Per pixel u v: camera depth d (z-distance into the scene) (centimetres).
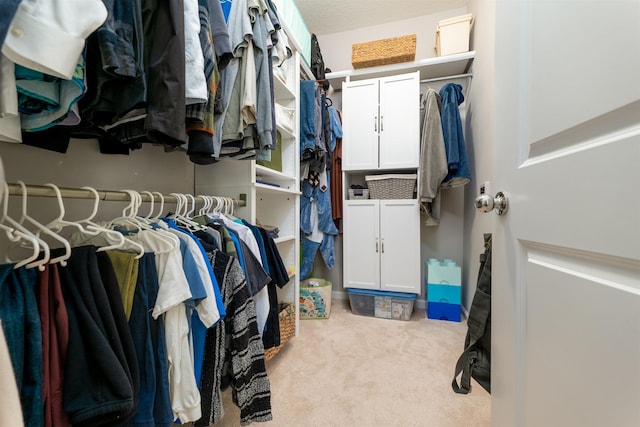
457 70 230
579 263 45
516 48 65
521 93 63
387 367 148
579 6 45
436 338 182
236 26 101
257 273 107
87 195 69
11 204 77
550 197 52
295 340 180
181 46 64
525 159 61
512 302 65
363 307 229
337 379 137
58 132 71
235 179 143
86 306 54
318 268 278
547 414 51
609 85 39
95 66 57
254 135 112
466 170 193
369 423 109
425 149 202
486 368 97
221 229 103
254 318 95
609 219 39
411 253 217
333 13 248
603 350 39
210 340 84
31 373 47
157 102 63
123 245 69
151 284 69
